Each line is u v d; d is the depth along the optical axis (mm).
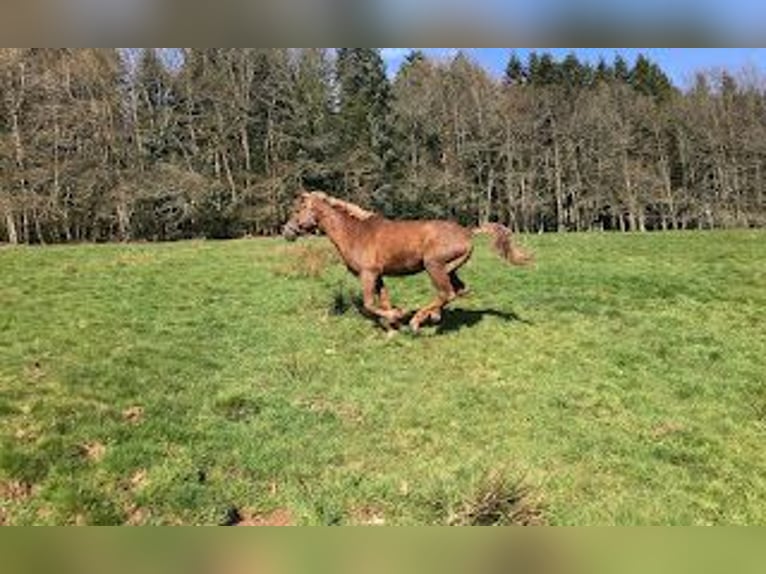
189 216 65250
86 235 66875
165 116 71250
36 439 10047
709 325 16969
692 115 86938
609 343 15383
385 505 9195
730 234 33062
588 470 10234
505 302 18125
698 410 12477
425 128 80062
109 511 8648
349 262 15086
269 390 12453
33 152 64375
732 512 9383
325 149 72500
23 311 16609
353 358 14117
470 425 11445
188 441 10484
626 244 29500
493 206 83000
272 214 69000
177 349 14250
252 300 18297
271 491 9492
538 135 83625
